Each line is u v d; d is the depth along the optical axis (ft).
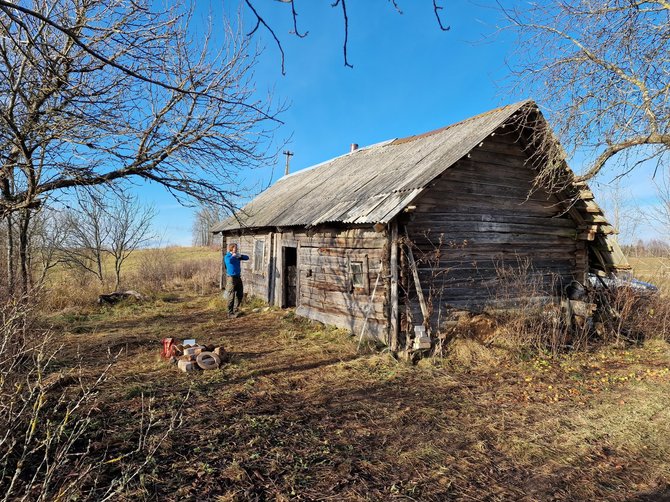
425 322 25.14
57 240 50.93
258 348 27.61
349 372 22.65
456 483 12.70
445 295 26.89
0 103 11.15
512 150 29.40
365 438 15.33
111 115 12.17
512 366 24.45
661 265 40.55
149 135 13.05
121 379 20.57
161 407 17.11
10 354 13.44
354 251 29.55
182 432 14.90
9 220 21.18
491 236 28.60
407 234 25.38
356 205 28.58
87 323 36.24
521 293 28.60
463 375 22.82
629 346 29.73
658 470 13.74
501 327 27.45
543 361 25.38
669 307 32.32
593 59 17.31
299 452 13.99
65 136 11.91
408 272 25.63
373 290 27.58
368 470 13.19
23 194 13.34
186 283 67.77
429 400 19.16
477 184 28.22
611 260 31.40
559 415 17.88
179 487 11.64
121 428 14.93
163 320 37.99
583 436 15.96
